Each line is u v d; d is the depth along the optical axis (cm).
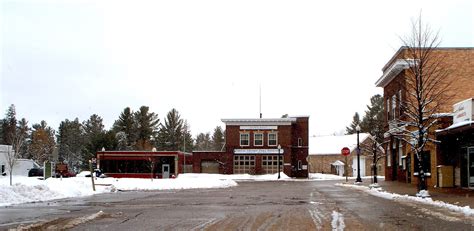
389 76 4259
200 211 1811
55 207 2003
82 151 9562
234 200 2389
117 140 8856
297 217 1588
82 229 1317
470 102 2688
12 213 1748
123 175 6950
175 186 3850
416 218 1545
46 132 10294
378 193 2842
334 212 1753
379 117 9906
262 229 1305
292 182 5297
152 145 10438
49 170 3519
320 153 9288
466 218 1537
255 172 7581
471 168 2823
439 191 2683
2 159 7212
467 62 3850
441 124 3081
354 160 8400
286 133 7656
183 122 11381
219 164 7781
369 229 1298
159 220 1521
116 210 1866
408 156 3922
